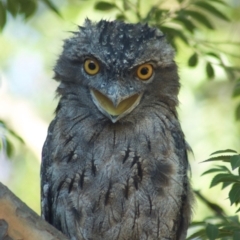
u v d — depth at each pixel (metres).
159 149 10.03
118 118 9.66
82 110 10.09
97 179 9.85
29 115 20.30
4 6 13.02
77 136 9.98
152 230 10.00
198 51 13.15
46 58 19.72
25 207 8.29
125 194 9.84
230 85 18.19
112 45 9.80
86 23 10.40
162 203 9.96
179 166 10.17
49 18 19.38
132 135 9.96
